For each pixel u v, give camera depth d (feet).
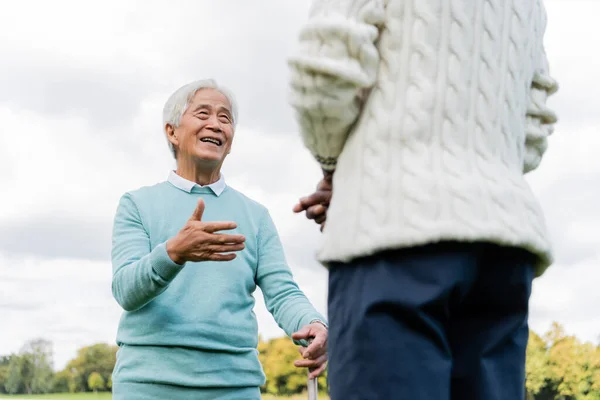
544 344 115.34
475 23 5.76
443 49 5.66
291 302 9.77
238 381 9.28
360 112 5.81
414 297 5.15
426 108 5.51
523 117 6.10
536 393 115.14
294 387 114.32
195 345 9.02
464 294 5.36
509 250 5.50
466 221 5.18
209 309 9.24
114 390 9.30
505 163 5.71
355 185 5.55
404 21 5.72
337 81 5.49
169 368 8.97
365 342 5.18
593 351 114.42
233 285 9.57
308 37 5.64
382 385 5.07
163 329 9.03
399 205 5.29
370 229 5.32
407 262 5.26
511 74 5.92
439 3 5.70
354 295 5.42
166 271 8.37
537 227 5.55
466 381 5.41
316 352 8.56
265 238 10.40
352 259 5.47
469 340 5.50
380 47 5.80
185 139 10.12
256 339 9.79
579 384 112.06
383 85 5.69
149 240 9.62
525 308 5.67
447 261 5.21
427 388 5.03
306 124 5.86
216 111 10.21
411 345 5.11
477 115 5.64
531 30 6.24
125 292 8.79
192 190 10.15
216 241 8.07
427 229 5.15
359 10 5.64
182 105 10.22
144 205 9.84
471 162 5.48
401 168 5.41
